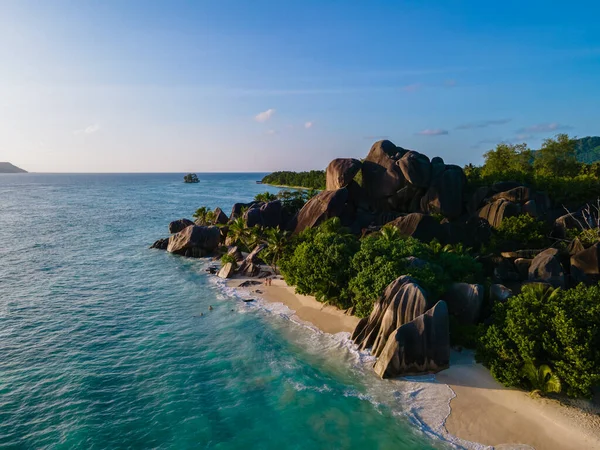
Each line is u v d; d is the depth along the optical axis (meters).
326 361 33.06
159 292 52.34
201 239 75.19
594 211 62.00
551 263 42.88
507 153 102.88
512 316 28.08
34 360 33.31
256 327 40.34
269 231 69.19
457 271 41.25
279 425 25.14
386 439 23.72
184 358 33.97
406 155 77.25
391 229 50.75
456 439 23.58
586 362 24.05
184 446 23.34
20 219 123.81
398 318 32.31
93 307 46.41
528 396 26.69
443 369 30.25
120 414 26.22
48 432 24.28
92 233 99.94
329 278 42.00
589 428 23.59
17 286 54.19
